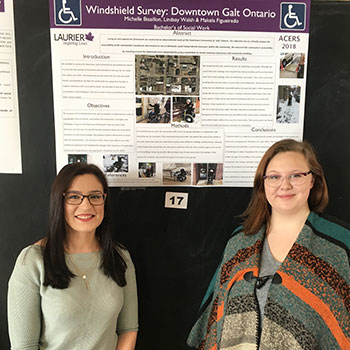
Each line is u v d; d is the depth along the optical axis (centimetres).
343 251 105
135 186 140
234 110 138
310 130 140
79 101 135
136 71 134
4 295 142
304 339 100
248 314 106
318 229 109
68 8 130
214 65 135
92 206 110
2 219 140
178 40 133
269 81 137
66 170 110
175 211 142
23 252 110
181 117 138
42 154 137
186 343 146
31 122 136
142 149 138
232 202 142
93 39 132
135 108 136
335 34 136
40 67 133
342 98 139
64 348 108
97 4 131
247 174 141
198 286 144
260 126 139
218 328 116
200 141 139
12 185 139
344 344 103
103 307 109
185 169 140
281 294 103
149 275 143
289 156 109
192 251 143
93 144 137
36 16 131
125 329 122
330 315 102
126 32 132
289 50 136
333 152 142
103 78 134
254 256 112
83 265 112
